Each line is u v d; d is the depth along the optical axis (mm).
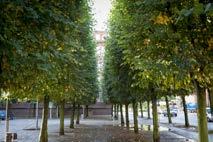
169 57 10758
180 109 112750
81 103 45062
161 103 107375
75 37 14312
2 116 65750
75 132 36438
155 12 9953
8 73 9617
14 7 8906
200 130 12547
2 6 8695
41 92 14969
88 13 21453
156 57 11508
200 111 12531
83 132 36469
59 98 22219
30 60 9766
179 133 34625
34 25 9875
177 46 9781
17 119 66750
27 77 11055
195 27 9023
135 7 12414
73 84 19719
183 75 10289
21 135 32125
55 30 10938
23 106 76438
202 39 9211
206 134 12539
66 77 16234
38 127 43094
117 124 52719
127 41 13625
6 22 8836
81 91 24672
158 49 11336
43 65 10062
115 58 24656
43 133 22250
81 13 15219
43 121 22312
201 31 9062
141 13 11633
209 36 8898
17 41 8977
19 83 11086
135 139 28906
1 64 9352
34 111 76812
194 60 9438
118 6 14977
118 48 24344
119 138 29781
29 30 9727
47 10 9852
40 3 10000
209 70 10078
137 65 13875
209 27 8750
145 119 70062
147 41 12117
